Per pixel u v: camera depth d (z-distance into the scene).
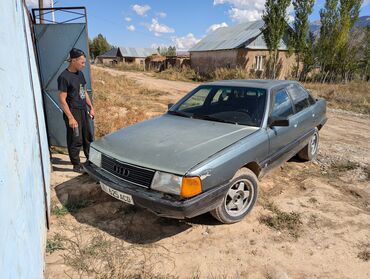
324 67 26.91
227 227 3.40
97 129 6.47
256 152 3.49
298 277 2.73
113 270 2.69
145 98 12.80
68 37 4.91
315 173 5.08
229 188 3.16
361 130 8.98
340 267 2.87
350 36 28.06
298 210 3.82
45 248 2.88
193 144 3.24
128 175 3.05
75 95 4.22
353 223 3.59
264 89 4.12
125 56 59.06
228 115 3.96
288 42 25.78
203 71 32.94
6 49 2.04
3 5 2.10
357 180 4.87
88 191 3.94
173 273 2.71
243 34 29.59
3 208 1.46
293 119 4.39
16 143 1.95
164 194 2.86
